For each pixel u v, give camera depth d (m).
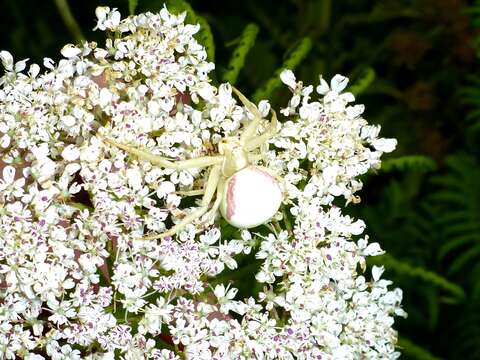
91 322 0.09
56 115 0.09
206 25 0.11
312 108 0.09
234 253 0.10
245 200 0.09
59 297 0.09
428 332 0.15
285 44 0.18
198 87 0.09
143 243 0.09
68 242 0.09
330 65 0.18
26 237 0.09
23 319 0.09
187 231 0.09
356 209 0.16
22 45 0.17
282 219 0.10
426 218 0.16
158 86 0.09
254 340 0.09
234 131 0.09
